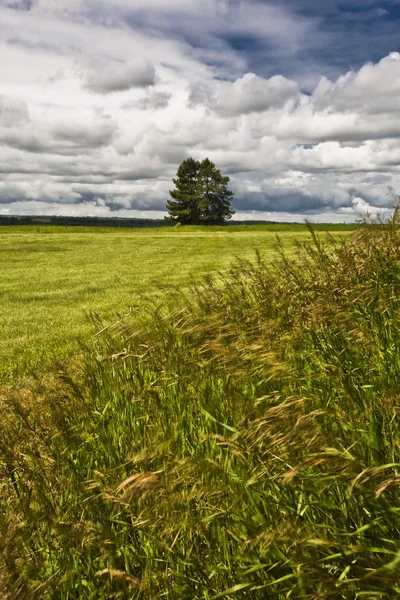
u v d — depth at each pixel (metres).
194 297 5.28
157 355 3.87
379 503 1.86
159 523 2.13
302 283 4.61
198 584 2.06
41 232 72.56
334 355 3.46
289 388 3.07
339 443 2.19
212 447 2.76
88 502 2.42
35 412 3.70
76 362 6.71
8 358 8.41
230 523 2.16
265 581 1.84
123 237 57.38
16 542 2.10
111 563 2.11
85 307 13.75
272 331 3.84
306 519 2.01
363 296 4.11
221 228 83.69
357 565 1.67
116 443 3.18
